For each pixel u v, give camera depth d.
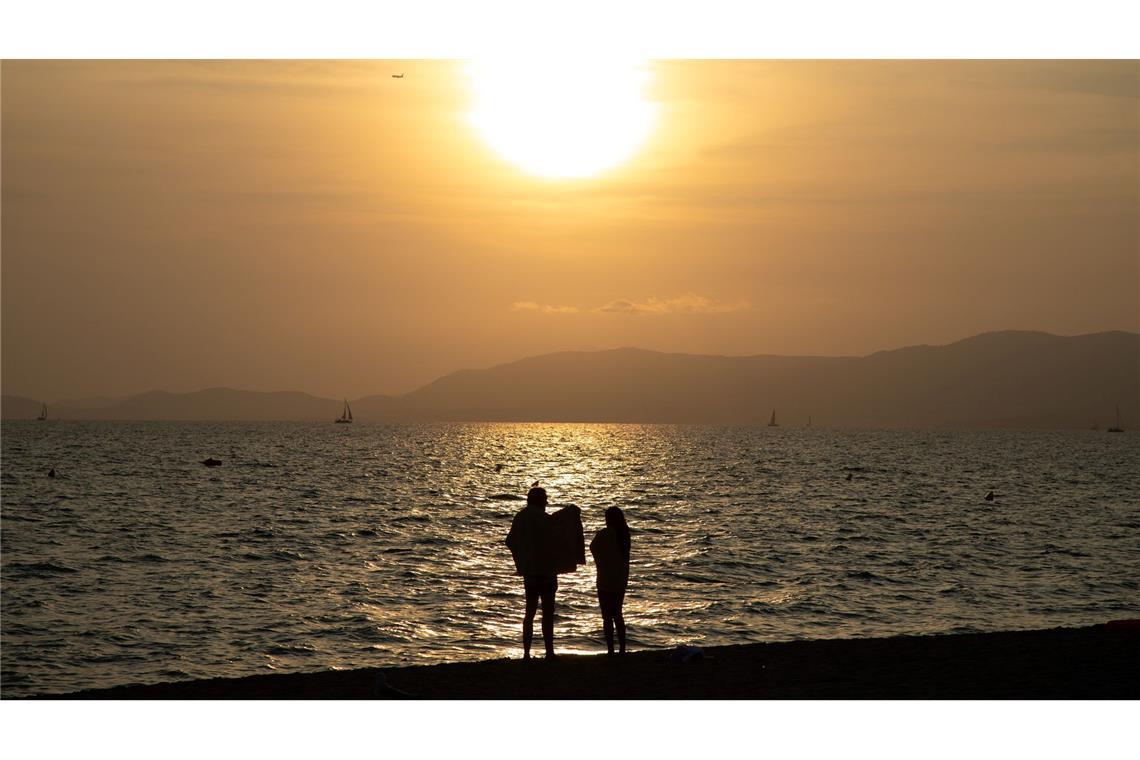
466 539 60.31
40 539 58.31
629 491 103.12
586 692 17.06
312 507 80.50
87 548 54.44
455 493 98.88
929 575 45.97
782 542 58.66
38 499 85.94
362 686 18.22
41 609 37.38
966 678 17.00
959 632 33.66
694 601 38.75
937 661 18.75
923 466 157.25
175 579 44.16
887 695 16.02
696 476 128.62
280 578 44.38
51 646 31.83
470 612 36.69
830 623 35.12
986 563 50.12
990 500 92.44
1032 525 70.12
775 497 94.62
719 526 68.00
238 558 50.78
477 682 18.16
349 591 41.00
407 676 18.94
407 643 32.22
